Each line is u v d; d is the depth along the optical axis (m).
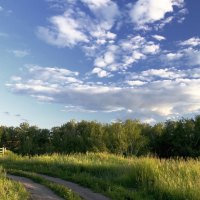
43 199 13.03
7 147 92.31
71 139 82.81
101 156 32.00
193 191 14.02
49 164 25.91
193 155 71.44
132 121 81.12
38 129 92.75
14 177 19.12
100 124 84.06
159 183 15.52
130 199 14.55
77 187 17.16
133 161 21.91
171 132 77.81
